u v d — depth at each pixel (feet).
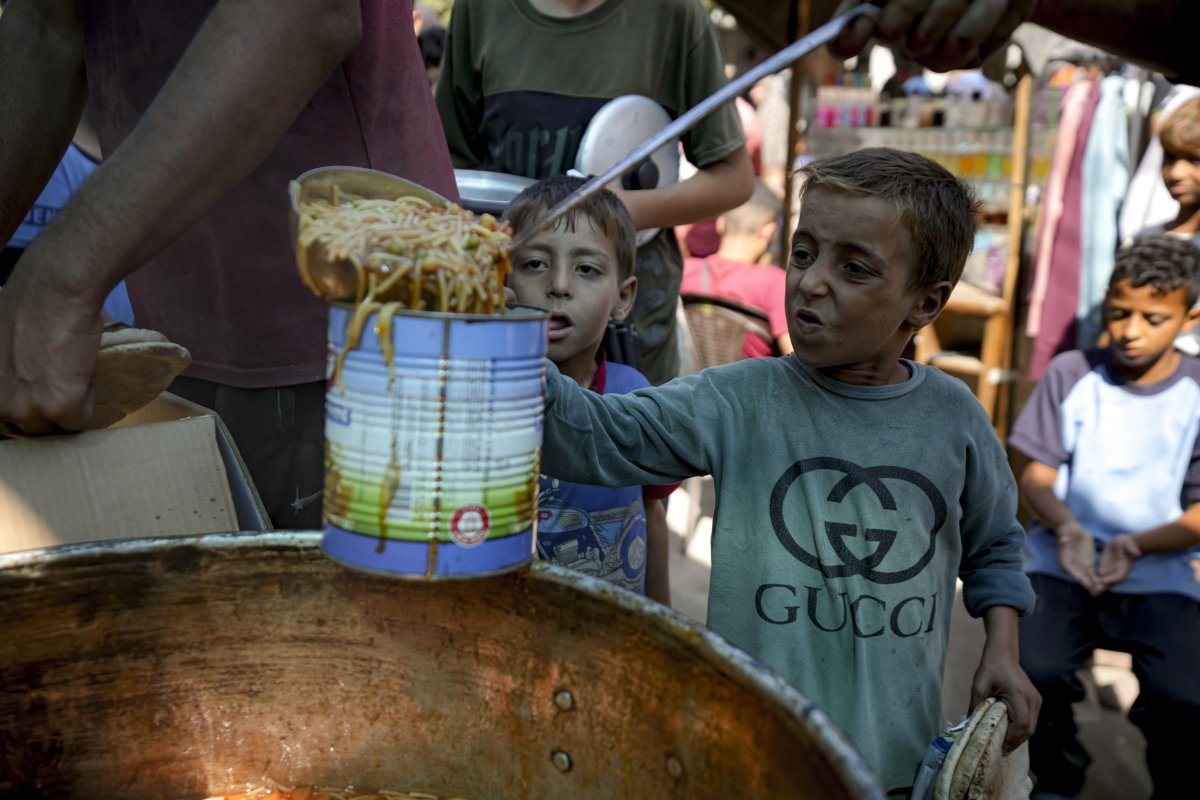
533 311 3.70
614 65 8.91
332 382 3.35
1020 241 17.79
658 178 9.04
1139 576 8.98
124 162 4.13
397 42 5.49
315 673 4.10
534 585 3.65
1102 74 15.89
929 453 5.45
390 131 5.52
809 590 5.42
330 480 3.37
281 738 4.18
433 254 3.40
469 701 4.00
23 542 4.35
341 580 3.93
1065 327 16.24
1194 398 9.53
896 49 5.05
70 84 5.57
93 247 4.14
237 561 3.87
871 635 5.36
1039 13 5.67
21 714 3.82
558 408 4.88
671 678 3.33
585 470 5.06
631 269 7.41
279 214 5.33
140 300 6.00
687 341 14.05
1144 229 12.39
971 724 4.79
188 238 5.47
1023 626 9.26
